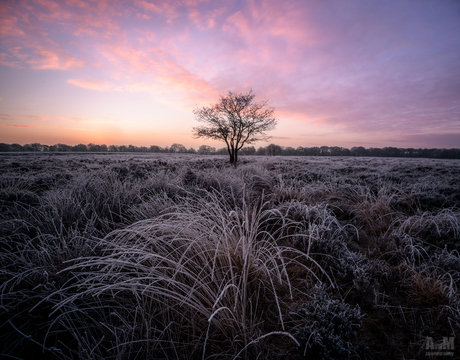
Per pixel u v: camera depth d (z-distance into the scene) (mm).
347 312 1896
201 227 2924
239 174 7914
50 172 9305
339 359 1608
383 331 1840
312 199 5367
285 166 12914
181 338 1771
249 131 18078
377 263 2711
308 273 2613
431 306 2082
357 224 4250
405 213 4637
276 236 3617
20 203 4262
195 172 7031
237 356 1543
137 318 1934
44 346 1668
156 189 5422
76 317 1799
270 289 2320
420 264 2701
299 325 1854
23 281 2115
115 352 1643
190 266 2422
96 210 3830
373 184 7812
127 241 2682
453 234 3404
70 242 2699
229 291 2125
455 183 7461
